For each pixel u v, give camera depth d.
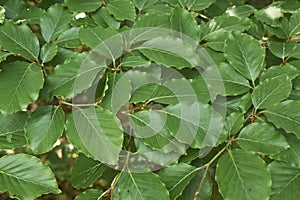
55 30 0.98
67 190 1.82
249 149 0.88
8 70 0.88
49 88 0.90
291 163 0.88
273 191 0.88
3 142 0.90
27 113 0.92
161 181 0.88
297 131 0.88
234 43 0.96
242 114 0.91
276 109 0.90
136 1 1.04
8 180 0.87
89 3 1.00
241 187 0.85
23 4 1.08
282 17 1.04
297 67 0.98
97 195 0.91
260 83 0.92
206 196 0.91
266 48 1.04
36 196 0.86
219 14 1.12
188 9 1.04
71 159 1.71
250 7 1.08
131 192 0.88
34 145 0.88
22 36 0.92
